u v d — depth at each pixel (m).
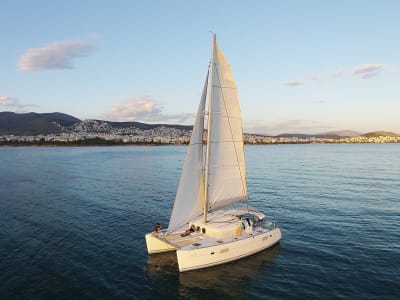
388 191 47.25
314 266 21.06
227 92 22.70
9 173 73.00
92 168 84.44
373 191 47.38
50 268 20.56
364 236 26.80
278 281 19.11
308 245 24.86
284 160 109.81
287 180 59.69
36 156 135.75
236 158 23.86
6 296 17.03
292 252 23.47
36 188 52.16
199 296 17.42
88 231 28.44
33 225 30.34
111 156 135.88
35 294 17.27
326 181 58.16
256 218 25.02
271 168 81.94
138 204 39.72
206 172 22.09
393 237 26.44
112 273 19.94
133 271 20.25
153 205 39.16
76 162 104.25
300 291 17.94
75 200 42.31
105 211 36.03
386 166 85.38
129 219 32.56
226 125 22.92
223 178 23.27
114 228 29.39
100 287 18.17
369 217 32.72
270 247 24.34
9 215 34.22
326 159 112.94
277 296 17.45
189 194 22.25
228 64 22.59
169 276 19.61
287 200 41.59
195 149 22.36
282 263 21.56
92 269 20.50
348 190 48.50
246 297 17.39
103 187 53.03
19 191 49.44
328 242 25.48
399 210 35.50
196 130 22.20
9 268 20.50
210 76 21.61
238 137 23.78
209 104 21.72
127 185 55.16
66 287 18.09
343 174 68.12
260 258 22.36
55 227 29.69
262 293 17.75
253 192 47.41
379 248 23.98
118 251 23.59
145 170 79.25
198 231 22.95
